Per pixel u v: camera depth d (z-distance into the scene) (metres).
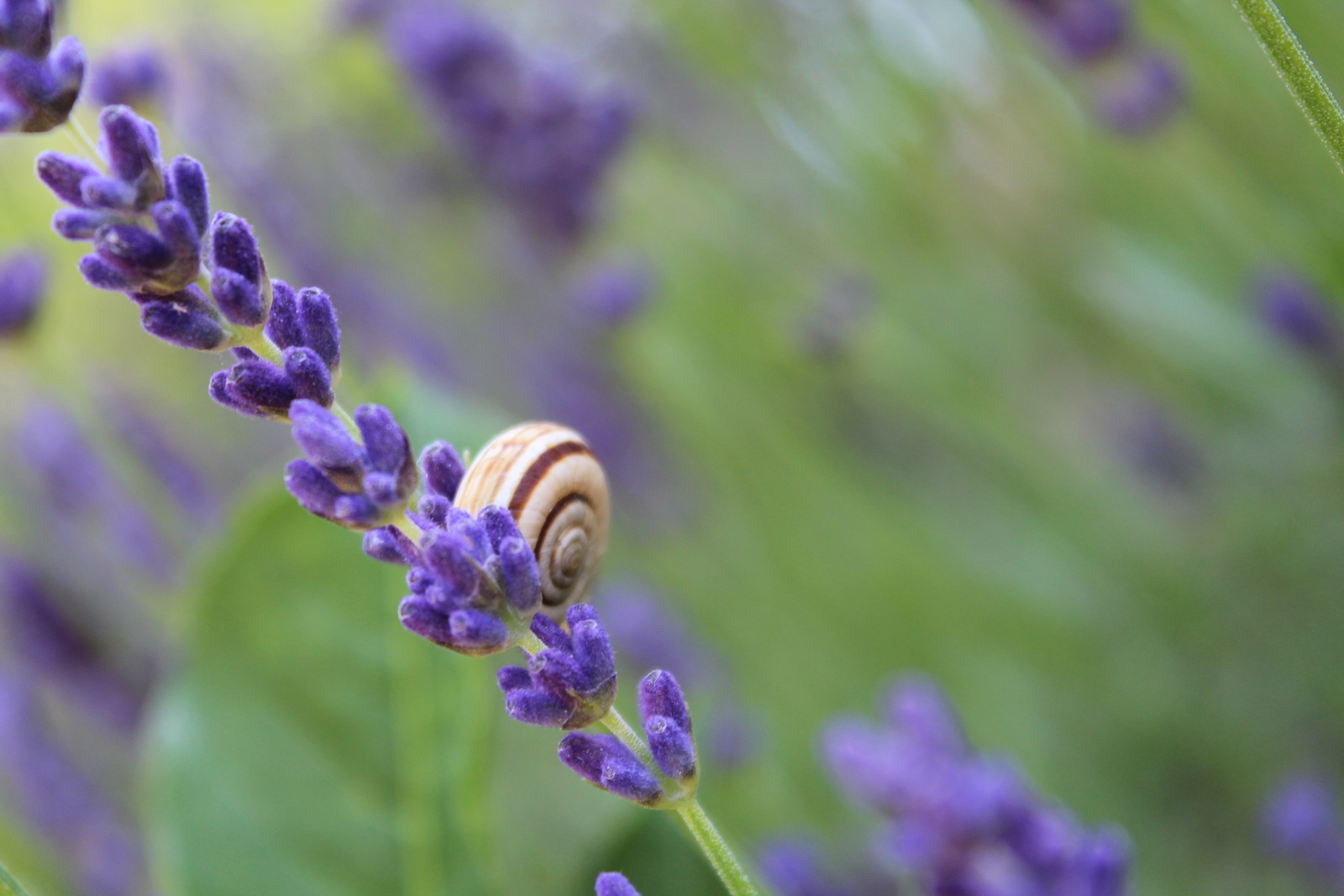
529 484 0.28
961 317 0.62
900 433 0.62
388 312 0.62
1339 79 0.41
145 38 0.54
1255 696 0.56
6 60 0.26
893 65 0.62
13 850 0.51
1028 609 0.59
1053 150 0.58
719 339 0.64
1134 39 0.50
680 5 0.66
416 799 0.32
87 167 0.27
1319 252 0.48
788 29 0.65
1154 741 0.56
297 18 0.65
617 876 0.27
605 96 0.63
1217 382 0.56
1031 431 0.61
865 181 0.63
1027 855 0.35
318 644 0.33
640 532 0.61
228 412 0.59
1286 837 0.52
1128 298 0.56
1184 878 0.53
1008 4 0.52
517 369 0.63
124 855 0.51
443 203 0.64
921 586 0.59
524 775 0.46
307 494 0.27
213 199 0.60
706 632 0.58
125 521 0.54
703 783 0.48
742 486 0.62
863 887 0.48
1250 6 0.26
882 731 0.56
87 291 0.59
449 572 0.26
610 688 0.27
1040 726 0.57
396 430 0.27
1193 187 0.52
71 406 0.54
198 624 0.33
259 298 0.27
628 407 0.63
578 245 0.65
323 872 0.32
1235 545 0.57
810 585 0.59
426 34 0.62
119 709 0.53
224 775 0.32
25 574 0.53
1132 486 0.59
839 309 0.62
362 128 0.65
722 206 0.65
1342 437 0.54
